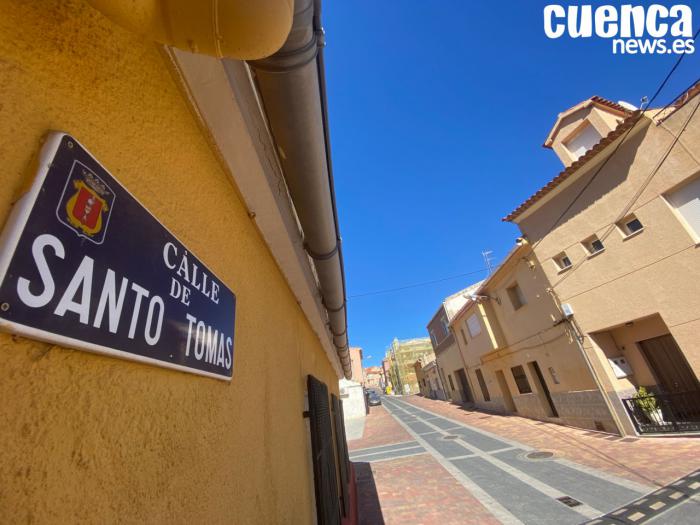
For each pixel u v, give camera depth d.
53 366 0.50
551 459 7.98
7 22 0.55
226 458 1.05
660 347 8.47
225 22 0.57
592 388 9.67
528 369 13.42
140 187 0.79
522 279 12.52
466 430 14.28
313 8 1.16
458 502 6.39
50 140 0.54
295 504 1.90
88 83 0.69
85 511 0.52
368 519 6.17
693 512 4.34
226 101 1.16
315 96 1.37
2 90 0.51
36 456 0.46
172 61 1.02
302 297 2.96
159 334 0.74
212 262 1.15
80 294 0.53
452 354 24.88
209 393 1.00
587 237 9.44
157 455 0.71
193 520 0.81
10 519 0.41
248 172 1.47
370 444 15.20
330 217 2.23
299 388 2.58
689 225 7.49
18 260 0.44
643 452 7.04
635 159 8.23
